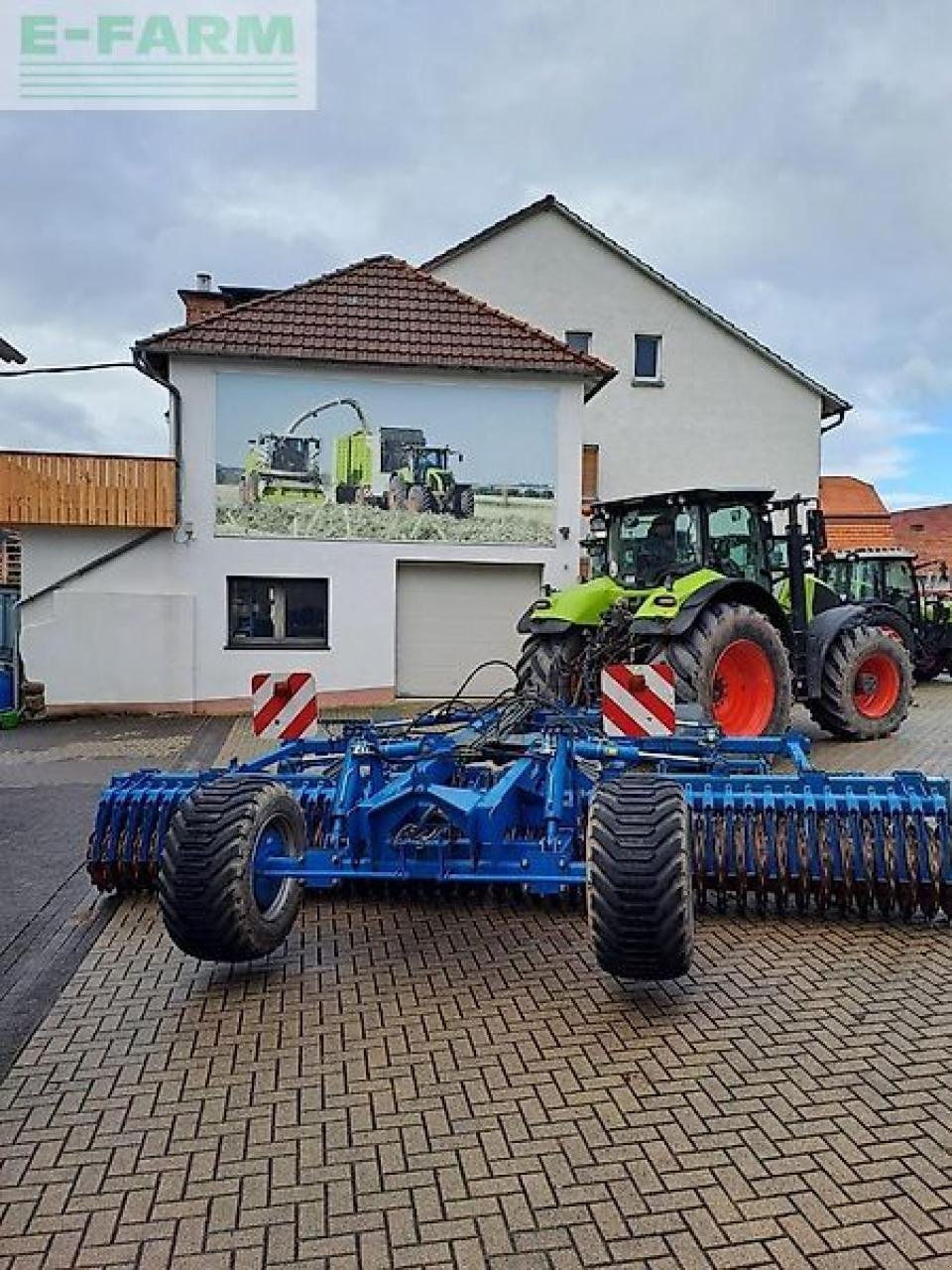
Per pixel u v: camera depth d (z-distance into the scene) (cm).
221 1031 372
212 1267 244
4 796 831
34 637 1321
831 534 2717
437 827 436
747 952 446
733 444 2327
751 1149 289
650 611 893
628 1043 357
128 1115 313
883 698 1092
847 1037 362
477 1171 280
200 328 1348
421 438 1396
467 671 1430
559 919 495
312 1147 294
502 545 1417
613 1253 246
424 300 1454
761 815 489
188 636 1344
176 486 1330
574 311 2259
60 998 405
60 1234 256
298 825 447
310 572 1371
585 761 520
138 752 1048
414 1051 353
